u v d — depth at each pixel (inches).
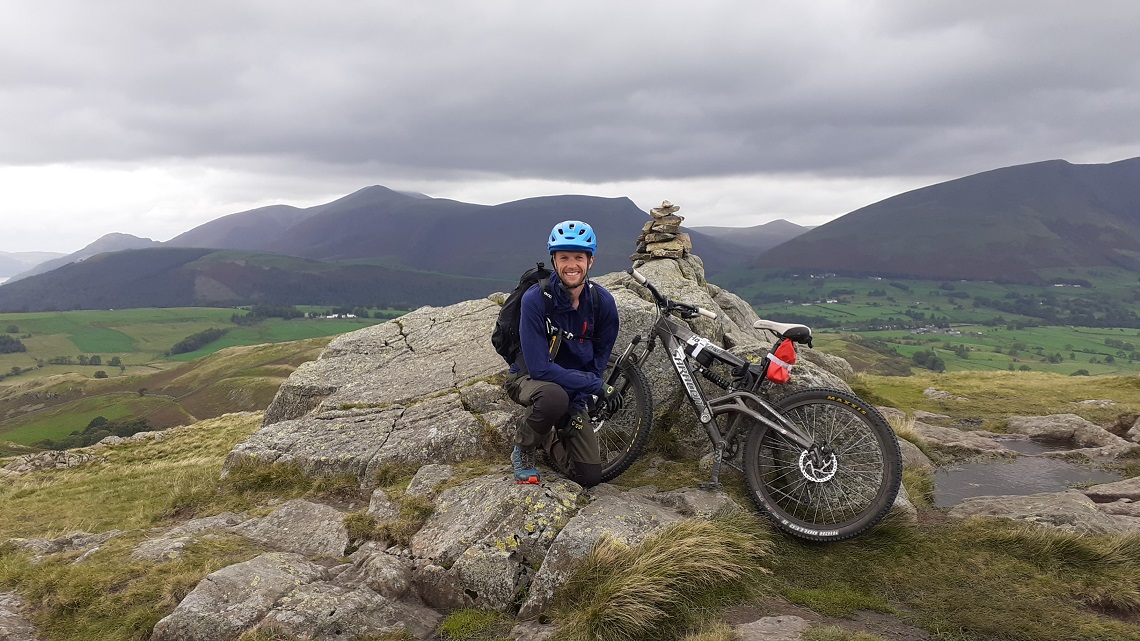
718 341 343.9
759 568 186.1
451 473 263.0
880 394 536.7
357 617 174.2
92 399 7755.9
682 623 164.4
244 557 218.4
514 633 171.0
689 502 219.9
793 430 211.0
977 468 317.7
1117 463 320.2
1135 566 182.4
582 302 217.6
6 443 5831.7
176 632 167.8
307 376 388.8
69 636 176.9
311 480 302.5
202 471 448.8
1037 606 166.1
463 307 449.4
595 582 178.1
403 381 360.2
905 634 158.2
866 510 203.2
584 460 226.4
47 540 253.6
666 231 652.7
